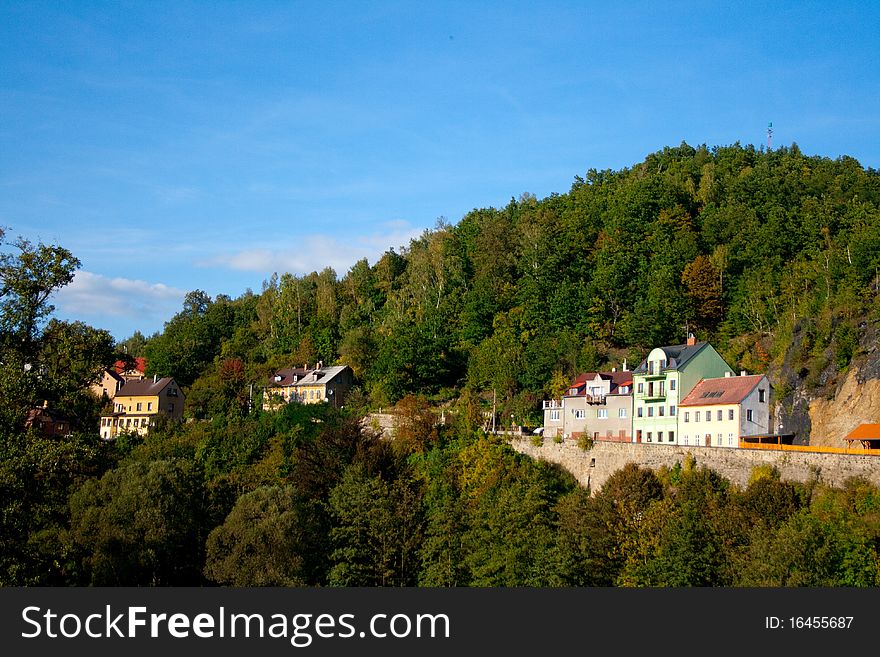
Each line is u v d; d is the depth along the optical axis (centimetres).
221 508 9600
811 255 14875
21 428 5884
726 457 8881
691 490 8700
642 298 14925
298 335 18900
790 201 17738
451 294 17312
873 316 10931
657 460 9456
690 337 11719
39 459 5528
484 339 15362
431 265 18675
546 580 7938
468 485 10325
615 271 15288
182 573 8544
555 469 10519
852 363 10688
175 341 19838
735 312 14225
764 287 14262
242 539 7969
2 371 5688
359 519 9256
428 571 8756
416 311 17388
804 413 10831
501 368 13700
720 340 13925
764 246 15312
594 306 14988
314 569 8662
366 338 16512
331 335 17962
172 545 8356
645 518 8506
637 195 17300
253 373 17162
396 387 14438
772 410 11250
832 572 6994
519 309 15538
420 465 11038
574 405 12038
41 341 6147
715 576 7531
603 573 8081
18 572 5597
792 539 7012
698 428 10419
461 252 19238
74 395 6072
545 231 17362
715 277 15050
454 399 14188
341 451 11094
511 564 8381
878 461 7800
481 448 10806
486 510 9262
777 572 6869
